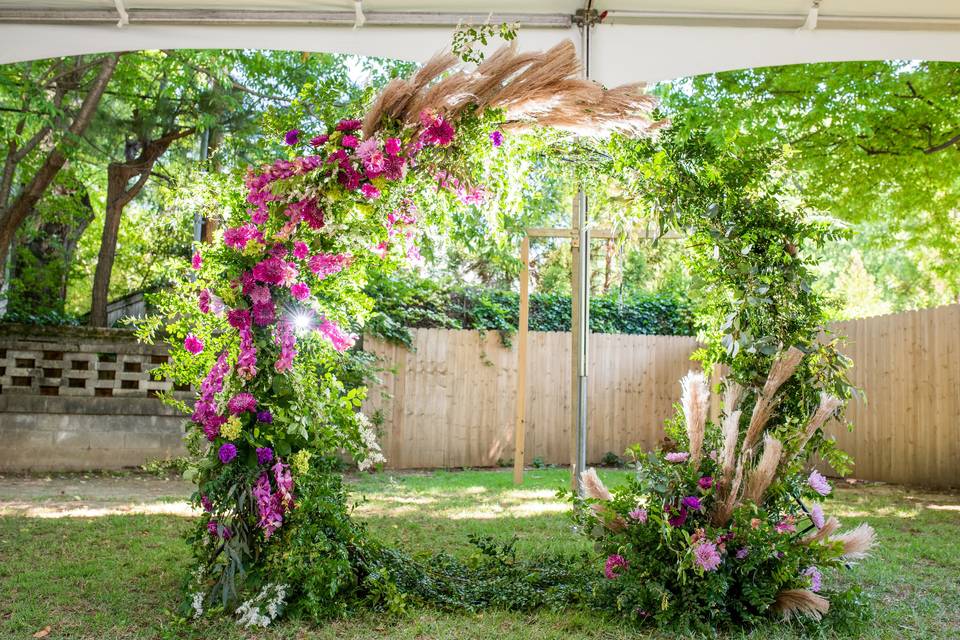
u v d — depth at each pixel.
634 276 12.34
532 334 9.52
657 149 3.41
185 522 4.88
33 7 3.90
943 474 7.02
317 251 3.23
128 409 8.00
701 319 3.57
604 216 3.94
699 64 4.07
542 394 9.50
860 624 2.95
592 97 3.26
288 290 3.28
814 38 4.02
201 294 3.21
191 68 8.26
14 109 7.62
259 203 3.17
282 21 3.96
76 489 6.60
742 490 3.20
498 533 4.62
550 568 3.57
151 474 7.74
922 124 7.64
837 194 8.04
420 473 8.38
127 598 3.19
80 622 2.88
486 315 9.48
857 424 8.11
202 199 3.54
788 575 2.94
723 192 3.32
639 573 3.09
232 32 4.04
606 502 3.26
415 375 8.96
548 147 3.74
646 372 9.89
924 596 3.39
